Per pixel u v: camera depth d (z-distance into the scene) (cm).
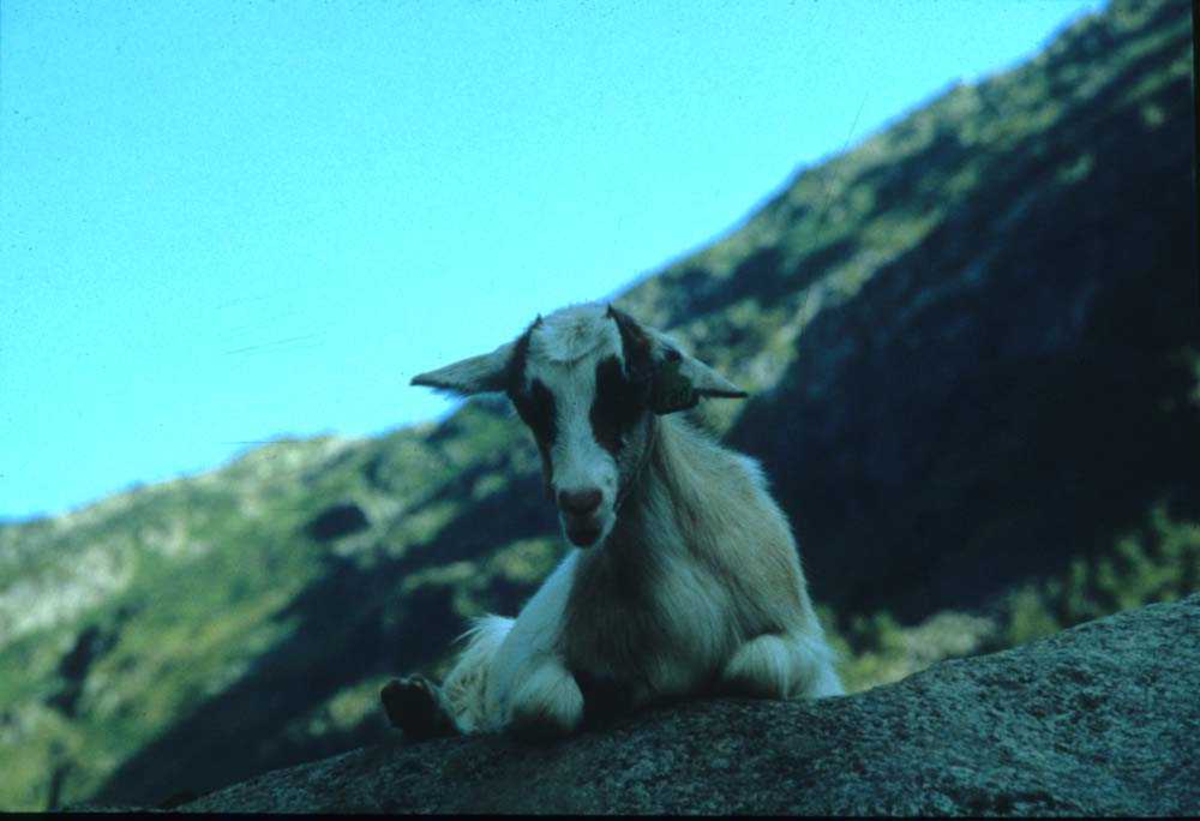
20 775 10444
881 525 7012
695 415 627
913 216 9838
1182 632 555
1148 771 455
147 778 9581
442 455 12825
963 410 7462
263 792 523
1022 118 10612
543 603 578
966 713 490
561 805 453
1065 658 534
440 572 9075
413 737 568
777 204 12588
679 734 486
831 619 6178
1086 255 7344
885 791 432
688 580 533
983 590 5856
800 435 8012
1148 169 7556
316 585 11950
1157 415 6212
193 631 12138
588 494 494
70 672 12838
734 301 10762
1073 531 5875
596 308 544
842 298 9019
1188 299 6694
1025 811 421
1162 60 9450
